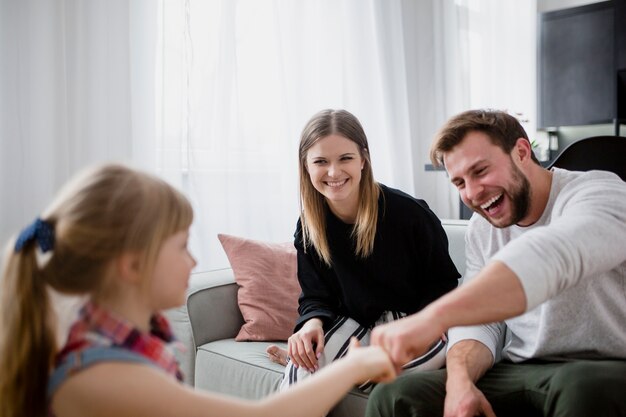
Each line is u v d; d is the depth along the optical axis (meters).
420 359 1.33
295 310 1.80
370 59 2.87
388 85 2.96
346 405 1.34
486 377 1.15
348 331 1.46
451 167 1.14
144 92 2.00
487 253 1.29
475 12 3.75
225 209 2.23
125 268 0.73
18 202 1.70
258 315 1.75
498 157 1.10
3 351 0.74
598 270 0.89
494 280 0.82
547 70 4.09
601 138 1.76
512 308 0.81
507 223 1.14
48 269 0.74
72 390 0.69
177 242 0.78
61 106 1.78
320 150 1.44
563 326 1.08
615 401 0.87
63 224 0.72
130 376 0.69
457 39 3.44
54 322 0.76
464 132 1.11
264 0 2.39
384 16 2.96
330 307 1.55
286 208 2.48
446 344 1.38
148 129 2.01
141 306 0.76
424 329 0.81
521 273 0.81
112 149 1.88
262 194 2.39
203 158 2.17
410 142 3.08
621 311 1.04
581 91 3.94
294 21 2.53
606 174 1.11
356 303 1.50
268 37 2.40
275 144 2.45
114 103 1.88
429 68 3.37
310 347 1.35
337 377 0.80
